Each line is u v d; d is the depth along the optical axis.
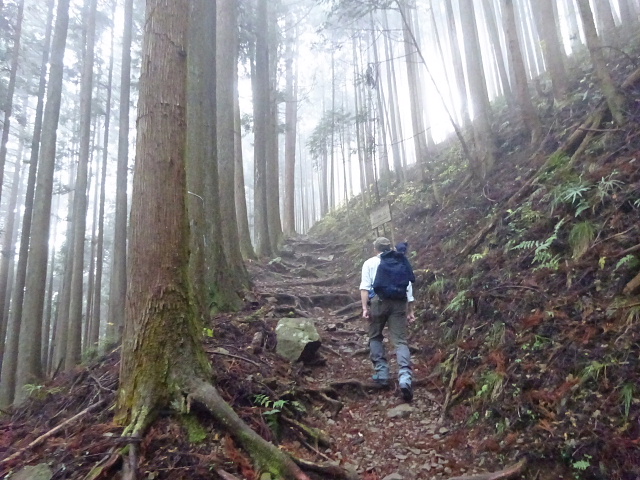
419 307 6.05
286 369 4.37
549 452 2.75
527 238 4.99
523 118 7.70
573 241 4.30
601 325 3.28
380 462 3.22
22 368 8.11
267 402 3.46
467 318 4.79
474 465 3.02
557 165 5.73
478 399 3.60
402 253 4.53
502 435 3.13
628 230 3.86
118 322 9.66
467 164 9.78
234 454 2.78
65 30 10.09
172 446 2.78
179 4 3.50
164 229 3.25
